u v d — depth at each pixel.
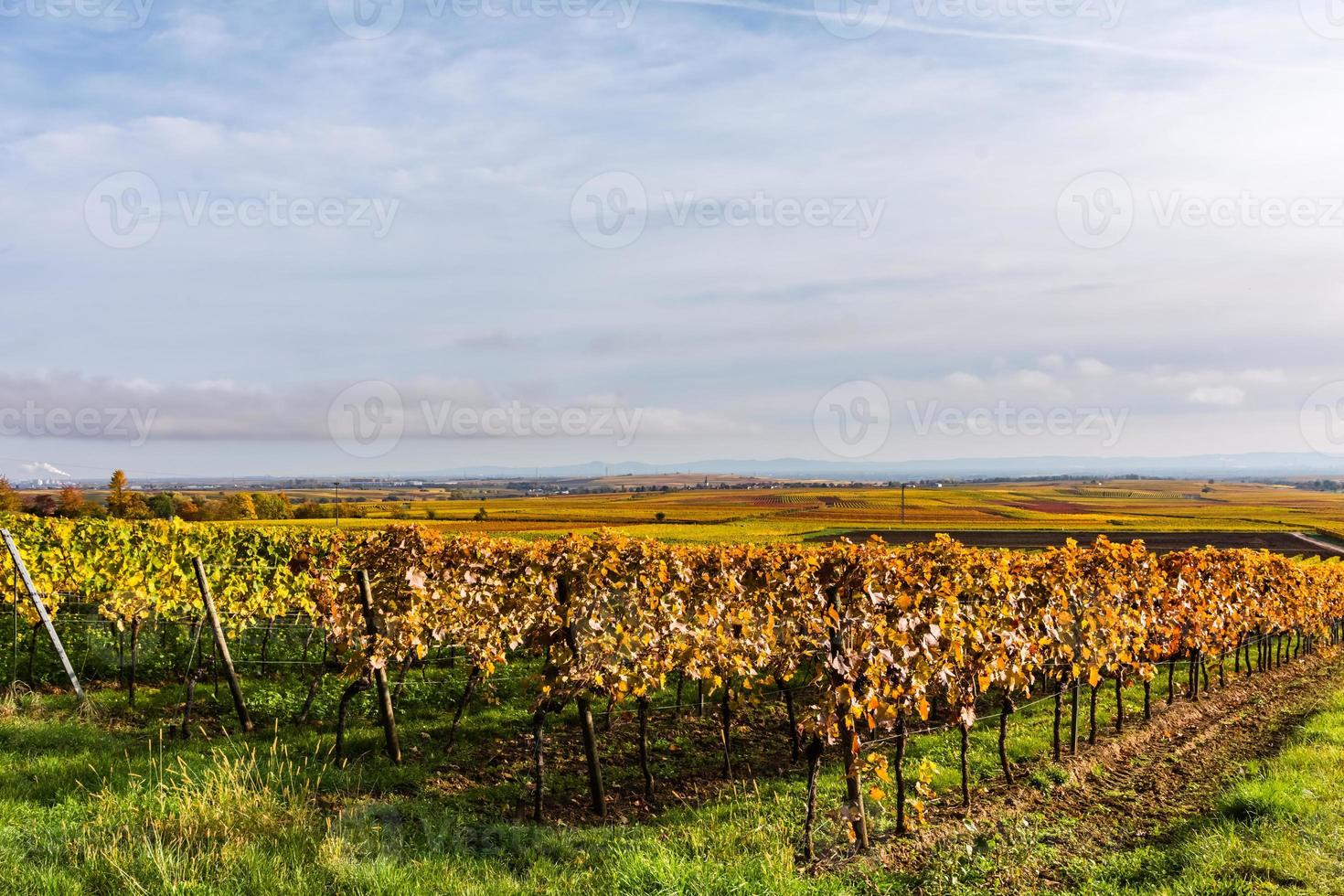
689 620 11.52
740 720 13.22
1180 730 14.07
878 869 7.55
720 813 8.89
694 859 6.75
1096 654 12.60
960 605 11.14
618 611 10.79
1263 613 20.86
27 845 6.00
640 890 5.96
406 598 11.44
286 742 10.66
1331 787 9.24
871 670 8.57
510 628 12.34
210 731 11.14
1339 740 11.98
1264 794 8.79
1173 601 16.28
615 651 9.91
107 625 14.77
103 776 8.17
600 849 7.39
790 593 13.54
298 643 16.34
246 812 6.80
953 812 9.31
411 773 9.92
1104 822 9.03
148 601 12.89
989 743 12.11
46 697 12.05
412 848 7.02
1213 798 9.64
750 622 11.73
